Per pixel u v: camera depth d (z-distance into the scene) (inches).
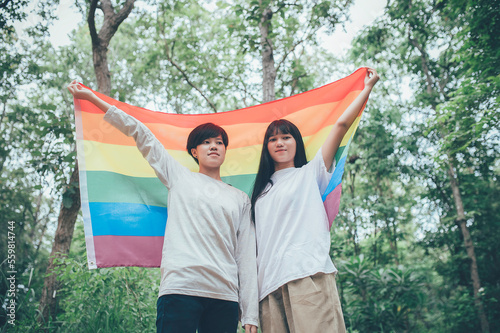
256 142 110.6
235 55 364.2
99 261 91.7
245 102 360.5
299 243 83.2
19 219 359.9
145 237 97.7
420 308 435.2
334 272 82.9
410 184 510.3
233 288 78.7
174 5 325.7
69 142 197.3
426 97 438.0
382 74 471.8
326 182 92.6
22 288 177.9
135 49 459.2
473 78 273.7
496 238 430.9
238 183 108.8
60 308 182.7
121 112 88.6
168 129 107.6
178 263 75.0
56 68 415.5
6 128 392.8
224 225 83.5
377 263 480.1
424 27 421.7
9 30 155.7
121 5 250.5
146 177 101.7
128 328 149.9
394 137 461.4
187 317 70.9
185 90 382.9
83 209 93.1
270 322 80.4
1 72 259.0
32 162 193.8
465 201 449.7
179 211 82.7
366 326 312.7
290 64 336.2
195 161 101.8
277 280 81.1
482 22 260.1
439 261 457.1
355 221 494.9
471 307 400.8
